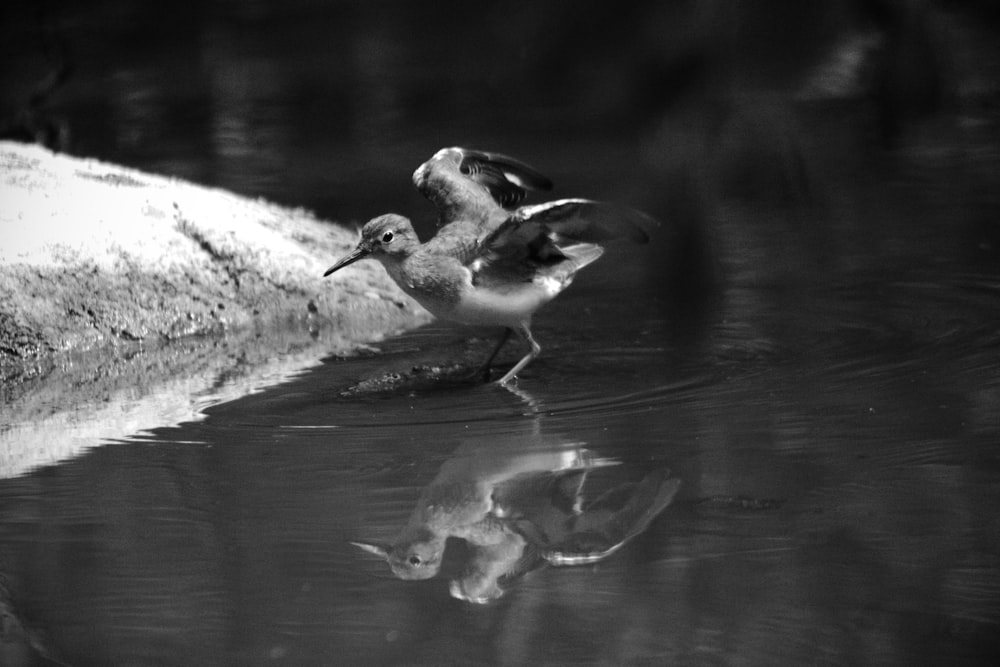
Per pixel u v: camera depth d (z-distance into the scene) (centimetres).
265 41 3475
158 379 1393
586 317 1534
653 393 1225
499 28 608
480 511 961
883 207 1864
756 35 602
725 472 1006
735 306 1498
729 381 1245
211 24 3744
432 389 1301
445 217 1441
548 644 766
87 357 1498
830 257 1661
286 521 954
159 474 1067
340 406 1248
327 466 1067
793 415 1130
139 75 3114
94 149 2419
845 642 743
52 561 895
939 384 1193
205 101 2845
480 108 2622
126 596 842
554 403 1217
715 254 668
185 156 2358
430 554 891
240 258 1669
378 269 1767
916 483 959
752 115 605
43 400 1323
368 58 3186
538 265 1331
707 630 767
